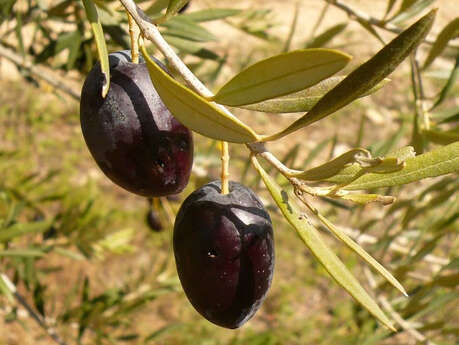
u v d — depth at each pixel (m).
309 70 0.11
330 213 0.33
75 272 0.81
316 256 0.13
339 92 0.12
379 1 1.45
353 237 0.28
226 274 0.15
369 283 0.28
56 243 0.31
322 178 0.13
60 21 0.25
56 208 0.81
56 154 0.99
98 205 0.87
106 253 0.84
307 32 1.33
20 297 0.30
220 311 0.15
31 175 0.35
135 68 0.14
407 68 1.25
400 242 0.31
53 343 0.69
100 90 0.14
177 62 0.13
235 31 1.33
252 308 0.15
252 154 0.13
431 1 0.22
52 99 1.05
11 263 0.31
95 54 0.27
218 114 0.12
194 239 0.15
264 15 0.31
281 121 1.17
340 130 1.12
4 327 0.69
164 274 0.35
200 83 0.13
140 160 0.14
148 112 0.14
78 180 0.96
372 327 0.31
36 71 0.28
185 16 0.22
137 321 0.73
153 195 0.15
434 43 0.21
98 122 0.14
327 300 0.83
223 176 0.15
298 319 0.80
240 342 0.39
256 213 0.15
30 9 0.27
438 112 0.22
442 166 0.14
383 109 1.16
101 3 0.20
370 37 1.22
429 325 0.24
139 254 0.85
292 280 0.86
